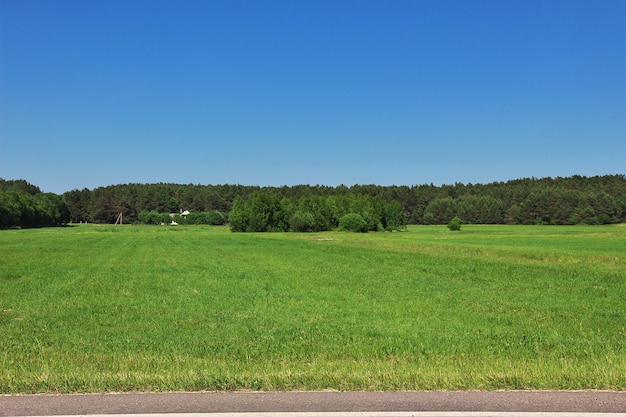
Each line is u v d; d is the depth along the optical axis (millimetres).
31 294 21750
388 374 7496
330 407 6082
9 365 8828
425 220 177375
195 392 6770
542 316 16547
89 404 6215
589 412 5922
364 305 18859
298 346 11469
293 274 30625
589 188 178375
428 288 24047
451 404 6215
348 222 125688
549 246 63156
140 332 13508
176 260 42188
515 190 182750
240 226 128375
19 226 146500
